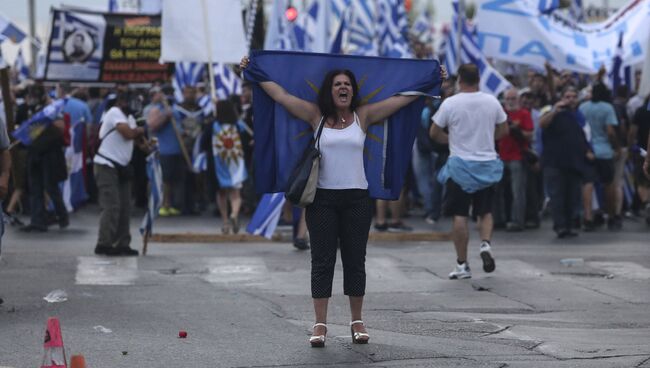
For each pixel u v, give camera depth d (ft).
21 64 147.84
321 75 45.52
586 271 65.98
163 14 86.69
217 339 44.78
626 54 96.37
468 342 44.16
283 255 73.20
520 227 91.81
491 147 62.28
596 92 90.48
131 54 108.68
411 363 40.06
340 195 43.32
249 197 104.17
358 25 141.49
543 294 57.16
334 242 43.57
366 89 45.70
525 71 124.06
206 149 85.66
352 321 44.19
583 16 127.34
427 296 56.39
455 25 105.70
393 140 46.21
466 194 62.23
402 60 45.96
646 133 88.07
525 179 92.02
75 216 101.40
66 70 107.24
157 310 51.57
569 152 85.97
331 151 43.37
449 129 62.44
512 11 96.02
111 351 42.14
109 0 120.47
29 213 101.71
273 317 50.08
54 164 87.81
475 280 61.98
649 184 99.35
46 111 86.99
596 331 47.01
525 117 91.04
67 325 47.62
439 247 79.25
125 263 68.13
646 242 83.10
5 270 64.23
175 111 102.94
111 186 71.56
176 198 104.73
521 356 41.42
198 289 58.08
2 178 51.47
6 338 44.34
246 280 61.67
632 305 53.98
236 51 87.25
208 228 91.81
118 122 70.79
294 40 122.52
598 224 96.02
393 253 74.90
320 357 41.14
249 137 102.06
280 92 44.57
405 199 102.17
